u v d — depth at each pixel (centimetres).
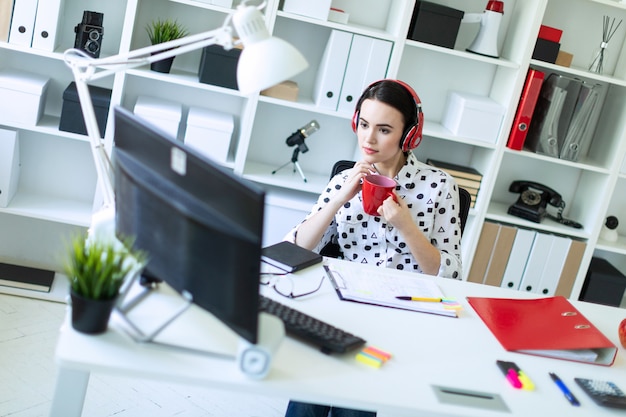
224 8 312
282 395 146
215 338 156
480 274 360
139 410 253
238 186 132
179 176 144
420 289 206
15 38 304
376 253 246
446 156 371
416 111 229
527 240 356
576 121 345
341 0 344
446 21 326
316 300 188
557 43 335
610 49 366
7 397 246
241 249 134
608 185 356
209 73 317
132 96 342
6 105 309
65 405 153
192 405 262
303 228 233
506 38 356
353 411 216
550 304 210
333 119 358
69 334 149
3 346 276
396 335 178
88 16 310
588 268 371
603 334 203
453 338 183
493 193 382
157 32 315
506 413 154
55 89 338
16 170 327
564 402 163
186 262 146
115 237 168
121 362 142
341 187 240
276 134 358
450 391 158
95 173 350
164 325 154
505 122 339
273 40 156
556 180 382
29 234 348
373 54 324
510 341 185
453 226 245
